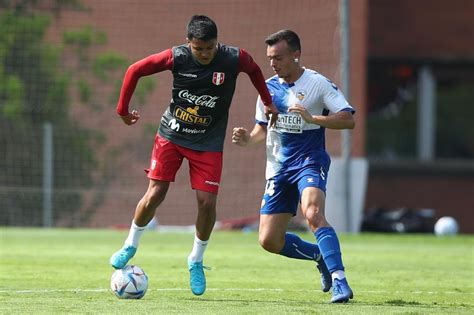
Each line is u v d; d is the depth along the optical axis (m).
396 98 92.12
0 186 69.12
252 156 70.12
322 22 72.88
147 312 22.55
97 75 71.62
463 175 90.94
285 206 27.73
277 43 27.08
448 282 33.06
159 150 26.50
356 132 79.50
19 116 70.06
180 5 73.31
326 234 25.62
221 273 35.16
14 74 70.56
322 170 26.89
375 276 35.06
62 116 70.62
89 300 25.36
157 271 35.34
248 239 55.75
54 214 68.38
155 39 73.00
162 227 70.44
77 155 70.31
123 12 72.56
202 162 26.34
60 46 71.38
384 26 90.94
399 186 90.88
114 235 57.50
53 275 33.06
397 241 56.78
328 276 28.56
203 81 25.81
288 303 25.17
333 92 27.19
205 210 26.38
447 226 67.50
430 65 91.56
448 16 90.75
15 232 59.72
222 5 73.69
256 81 26.42
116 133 70.88
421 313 23.16
